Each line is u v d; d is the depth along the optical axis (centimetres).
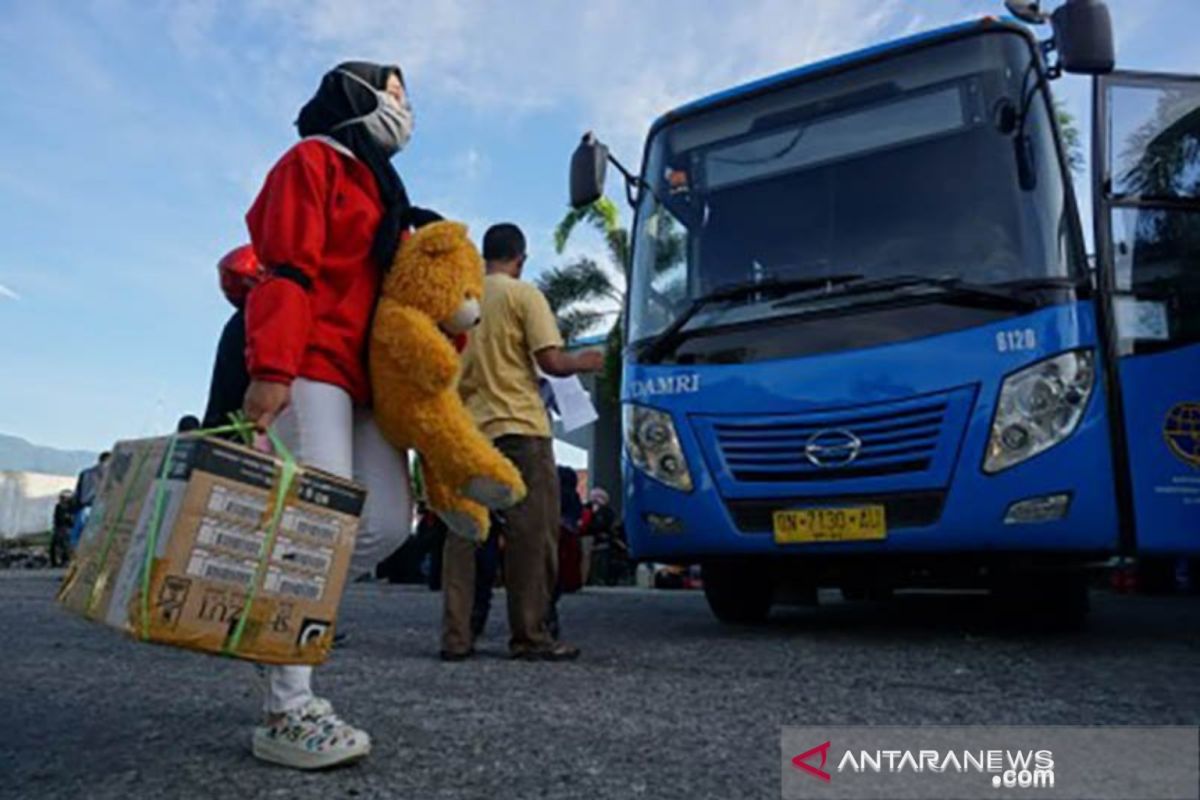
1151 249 435
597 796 204
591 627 553
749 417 452
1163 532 403
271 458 195
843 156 495
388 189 246
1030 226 430
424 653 433
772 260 490
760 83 534
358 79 247
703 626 556
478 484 240
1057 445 396
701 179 534
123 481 202
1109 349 415
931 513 412
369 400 240
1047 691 321
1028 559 413
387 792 206
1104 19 429
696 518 457
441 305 236
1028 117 453
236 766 226
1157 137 452
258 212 237
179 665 387
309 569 200
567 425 425
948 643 452
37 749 243
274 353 210
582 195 536
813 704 301
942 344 419
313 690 326
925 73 486
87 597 195
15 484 2661
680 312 505
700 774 221
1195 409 420
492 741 251
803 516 434
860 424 427
